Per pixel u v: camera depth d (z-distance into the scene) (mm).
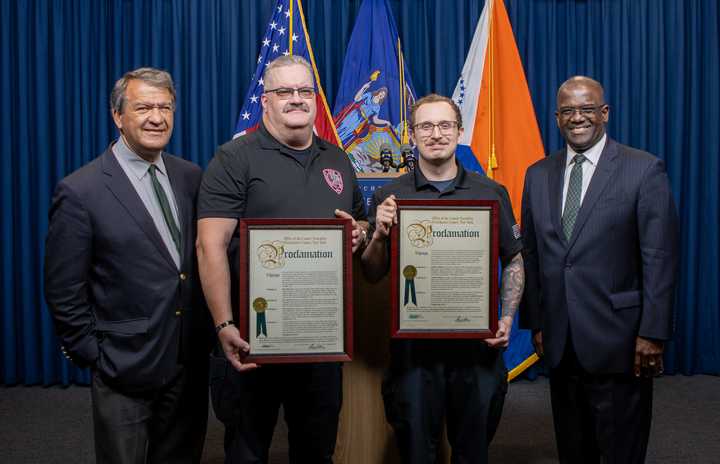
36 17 3734
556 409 2133
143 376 1736
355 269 2098
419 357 1804
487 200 1735
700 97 3932
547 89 4000
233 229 1724
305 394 1764
